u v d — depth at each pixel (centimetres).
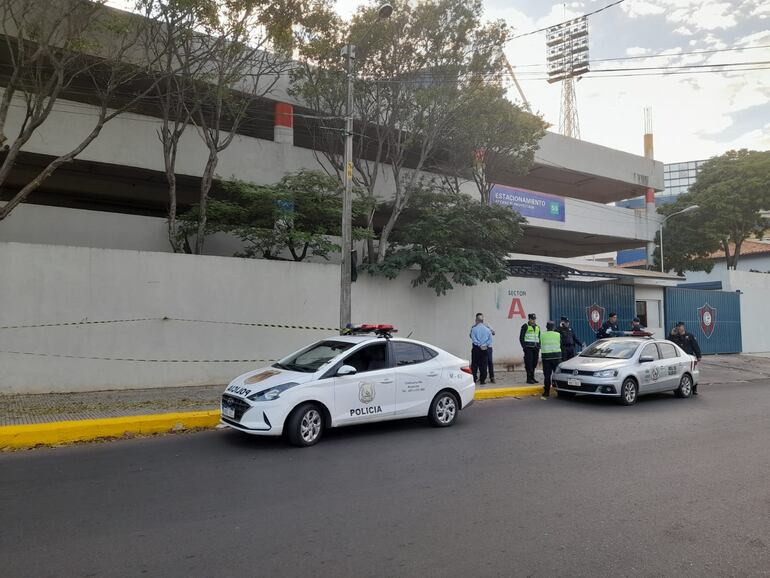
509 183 2892
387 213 1919
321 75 1403
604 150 2788
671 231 2969
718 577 372
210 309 1194
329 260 1594
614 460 681
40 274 1027
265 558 392
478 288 1672
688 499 532
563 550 412
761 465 660
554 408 1092
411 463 660
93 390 1064
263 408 710
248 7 1195
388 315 1486
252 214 1387
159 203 1967
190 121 1444
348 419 773
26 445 716
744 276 2628
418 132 1534
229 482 576
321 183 1374
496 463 664
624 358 1186
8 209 994
